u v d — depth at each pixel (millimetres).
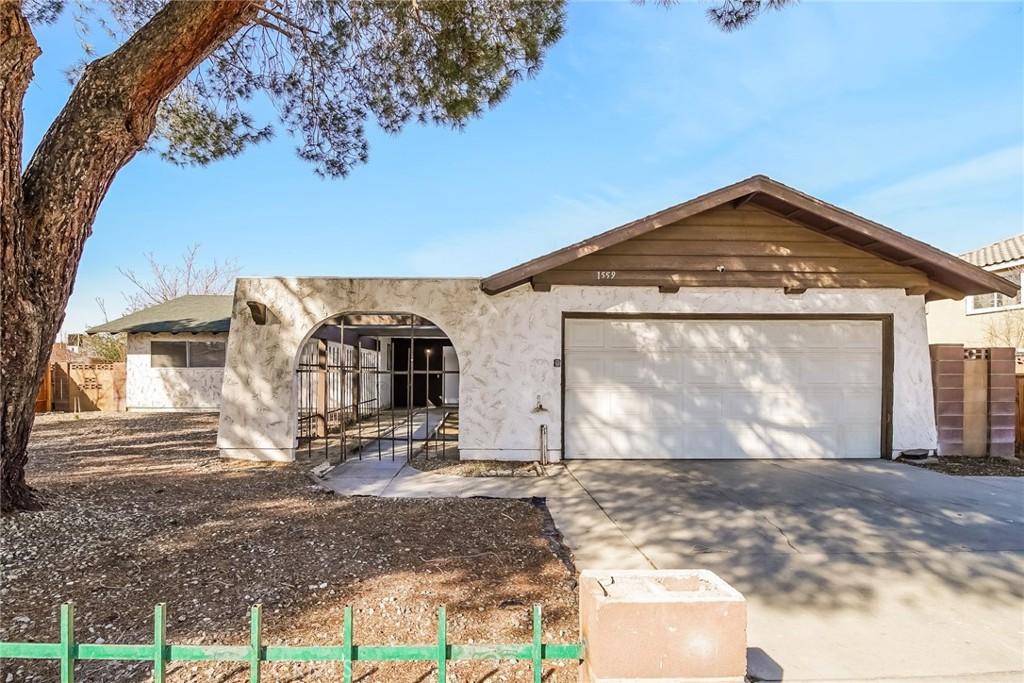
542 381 9133
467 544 4863
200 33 5137
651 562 4559
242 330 9141
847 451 9406
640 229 8430
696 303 9289
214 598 3621
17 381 4773
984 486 7285
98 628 3201
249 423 9039
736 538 5176
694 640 2213
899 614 3672
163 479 7082
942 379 9484
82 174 5008
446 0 6750
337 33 8047
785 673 2951
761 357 9398
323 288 9141
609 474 8078
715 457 9312
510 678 2787
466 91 7980
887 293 9453
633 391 9281
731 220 9234
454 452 10000
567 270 9047
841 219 8352
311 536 4887
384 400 19938
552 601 3719
